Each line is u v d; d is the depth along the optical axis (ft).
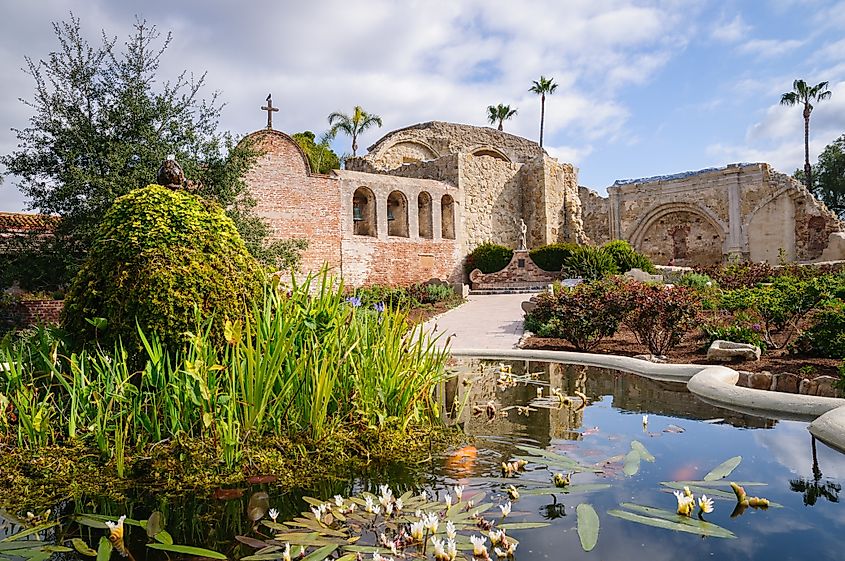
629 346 30.40
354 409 11.47
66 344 11.73
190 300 11.19
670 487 8.42
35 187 40.32
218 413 9.82
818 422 10.79
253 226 48.08
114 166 38.91
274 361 10.20
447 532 6.66
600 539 6.66
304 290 12.30
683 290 27.76
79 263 39.63
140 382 10.98
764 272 52.70
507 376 18.74
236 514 7.77
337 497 7.88
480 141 106.32
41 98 39.75
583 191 104.32
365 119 124.57
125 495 8.47
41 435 9.84
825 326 22.24
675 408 13.85
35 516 7.78
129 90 41.55
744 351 22.77
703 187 88.79
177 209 12.07
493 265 82.43
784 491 8.16
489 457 10.12
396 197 80.38
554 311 34.71
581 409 14.02
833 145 124.88
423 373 12.82
